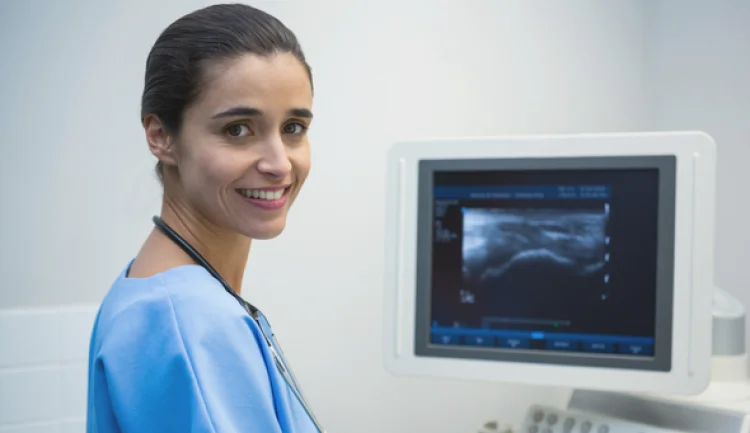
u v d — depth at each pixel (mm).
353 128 1409
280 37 636
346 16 1396
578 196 989
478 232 1030
